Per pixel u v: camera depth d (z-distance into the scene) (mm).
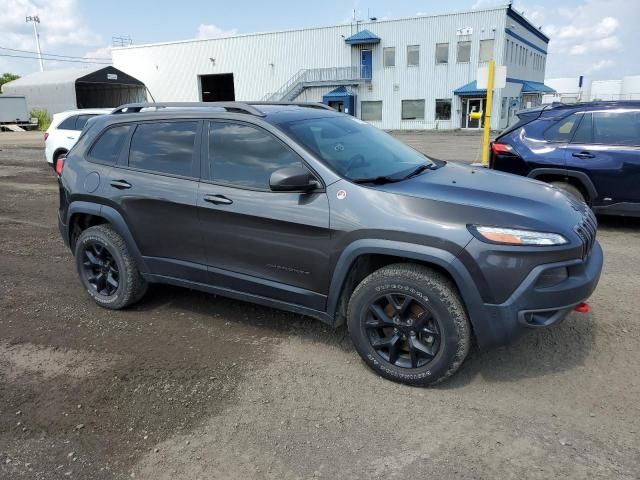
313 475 2629
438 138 30922
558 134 7145
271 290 3818
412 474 2613
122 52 57250
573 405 3131
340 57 44656
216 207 3881
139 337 4164
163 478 2639
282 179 3361
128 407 3229
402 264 3340
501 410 3107
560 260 3109
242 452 2811
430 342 3309
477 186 3574
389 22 41844
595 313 4379
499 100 39719
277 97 47938
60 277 5656
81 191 4641
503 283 3059
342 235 3393
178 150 4184
